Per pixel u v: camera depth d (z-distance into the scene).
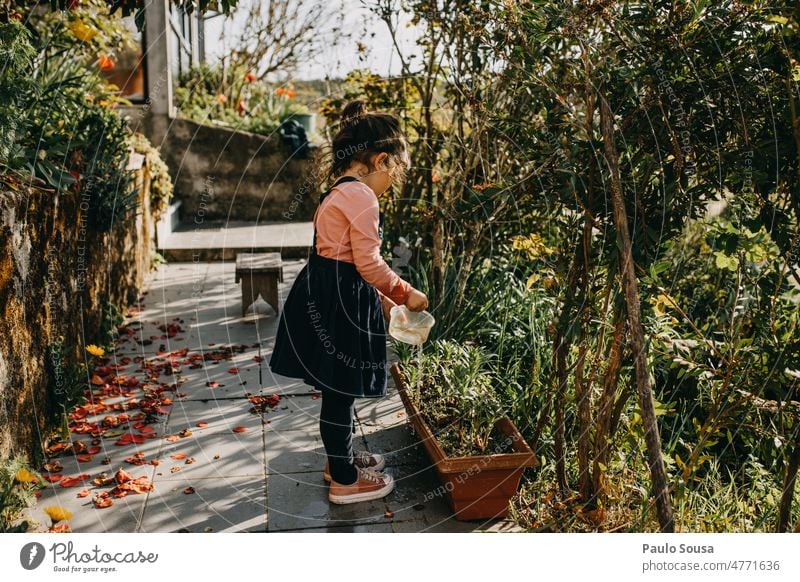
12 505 2.37
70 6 3.48
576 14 2.04
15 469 2.38
